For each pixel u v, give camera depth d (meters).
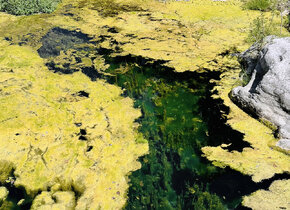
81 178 1.99
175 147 2.27
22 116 2.49
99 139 2.31
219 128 2.38
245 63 3.00
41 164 2.09
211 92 2.77
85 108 2.63
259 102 2.35
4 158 2.13
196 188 1.95
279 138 2.17
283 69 2.24
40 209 1.79
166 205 1.85
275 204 1.76
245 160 2.07
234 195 1.86
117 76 3.08
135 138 2.35
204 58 3.26
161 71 3.10
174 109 2.63
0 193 1.90
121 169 2.08
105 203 1.84
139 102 2.74
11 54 3.37
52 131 2.37
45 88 2.86
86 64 3.28
